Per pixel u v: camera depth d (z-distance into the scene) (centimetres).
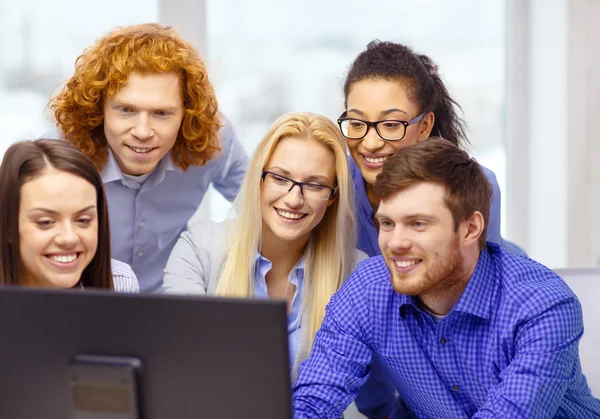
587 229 308
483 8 322
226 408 101
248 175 180
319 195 175
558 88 309
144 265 227
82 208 146
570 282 178
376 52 196
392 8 316
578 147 304
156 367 102
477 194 140
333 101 316
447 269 139
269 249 185
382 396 197
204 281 190
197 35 299
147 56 190
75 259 147
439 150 139
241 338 99
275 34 311
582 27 301
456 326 149
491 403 139
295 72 313
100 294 102
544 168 319
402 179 137
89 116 200
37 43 290
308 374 154
